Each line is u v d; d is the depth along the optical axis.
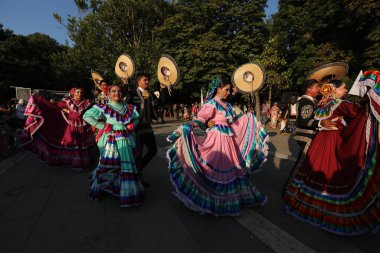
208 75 23.84
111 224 3.25
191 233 3.03
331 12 13.84
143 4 24.30
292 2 18.48
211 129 3.57
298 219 3.34
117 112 3.77
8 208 3.71
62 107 5.76
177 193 3.32
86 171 5.59
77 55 23.16
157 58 23.81
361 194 2.84
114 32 24.14
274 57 17.28
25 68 30.22
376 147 2.78
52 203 3.87
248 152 3.69
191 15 25.56
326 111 3.22
